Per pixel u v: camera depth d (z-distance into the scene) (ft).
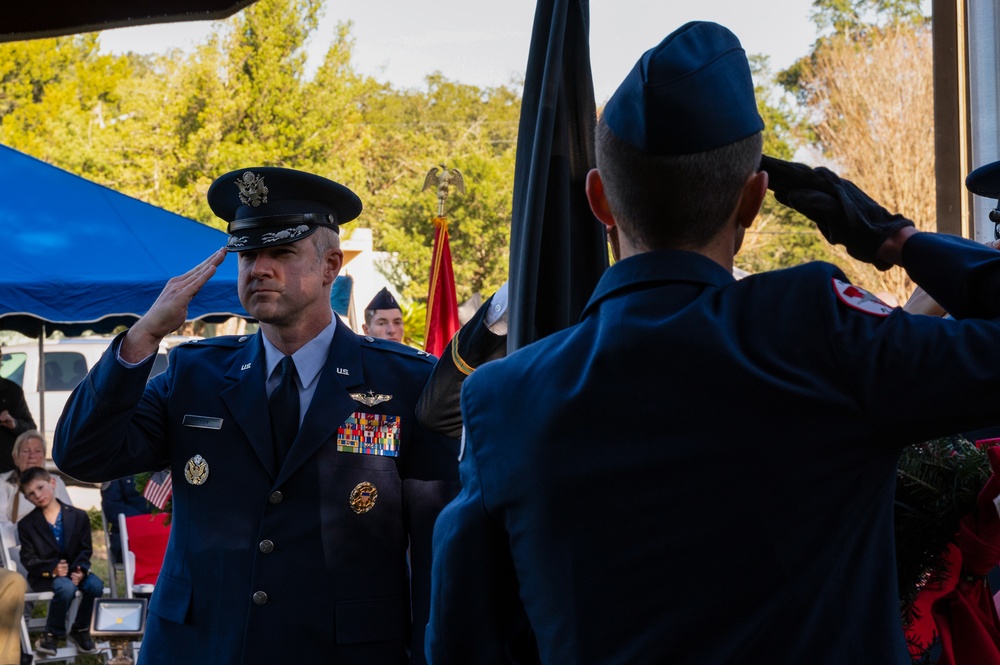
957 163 14.74
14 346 43.60
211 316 24.39
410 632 8.32
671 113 3.76
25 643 20.35
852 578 3.48
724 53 3.90
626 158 3.89
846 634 3.42
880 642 3.46
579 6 5.45
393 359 8.75
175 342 44.60
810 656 3.39
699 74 3.80
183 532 8.29
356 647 7.91
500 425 3.93
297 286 8.36
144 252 22.44
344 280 25.77
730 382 3.56
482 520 3.97
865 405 3.45
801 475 3.48
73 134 82.84
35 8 6.54
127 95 86.02
